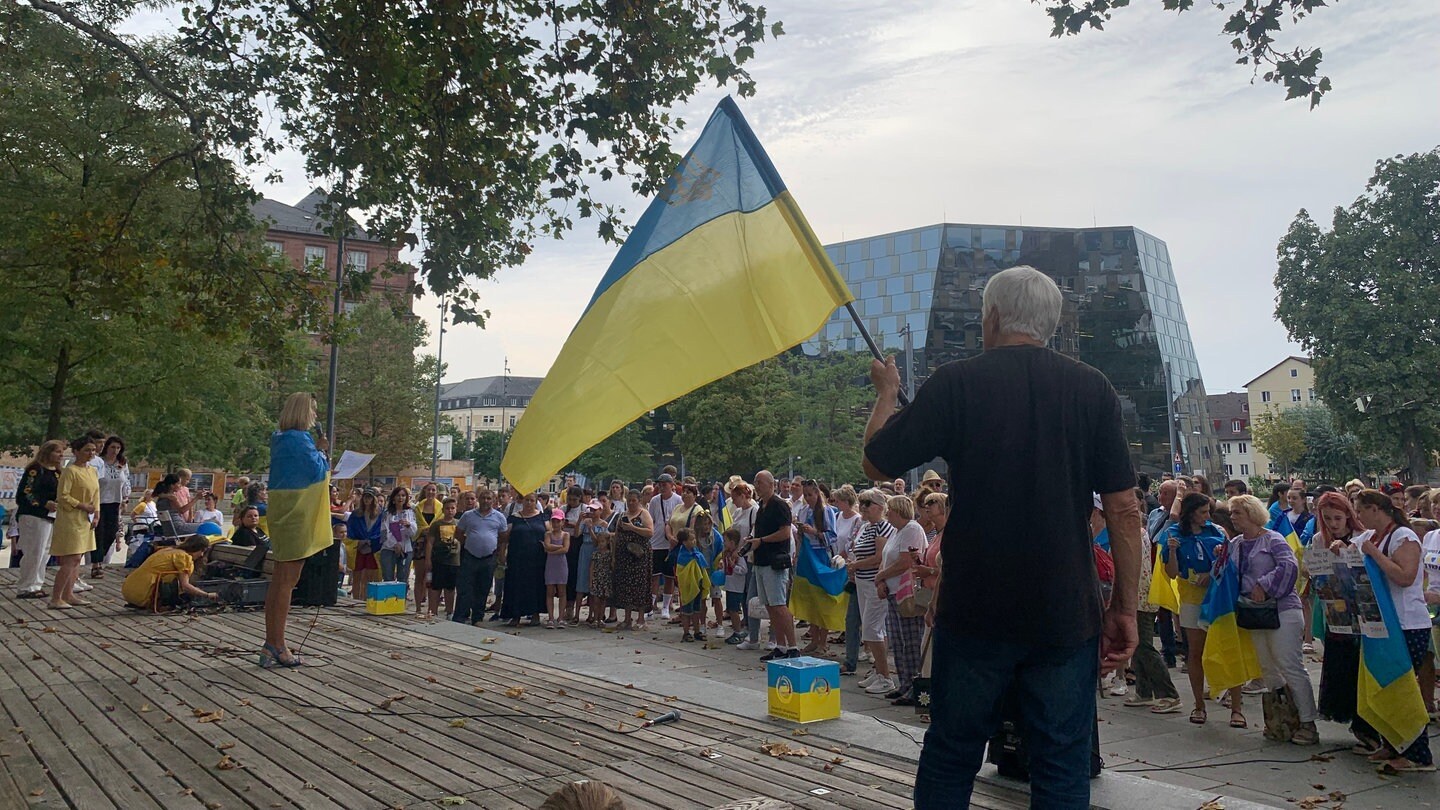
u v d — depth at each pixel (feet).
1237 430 384.06
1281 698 22.50
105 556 49.60
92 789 14.35
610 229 29.25
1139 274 220.43
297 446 24.88
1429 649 20.85
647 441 209.46
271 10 30.99
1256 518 22.93
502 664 26.05
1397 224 146.20
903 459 8.34
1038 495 7.83
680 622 43.91
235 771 15.39
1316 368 152.05
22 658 25.70
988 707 7.93
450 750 16.92
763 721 19.43
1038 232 222.48
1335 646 21.90
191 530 51.42
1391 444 143.23
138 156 51.62
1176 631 34.91
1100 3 24.79
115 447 48.49
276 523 24.94
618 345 13.79
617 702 21.24
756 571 33.83
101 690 21.65
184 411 73.56
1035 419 7.98
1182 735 23.27
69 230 34.83
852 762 16.38
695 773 15.58
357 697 21.34
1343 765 20.38
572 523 46.52
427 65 28.35
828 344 230.07
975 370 8.25
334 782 14.87
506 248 31.48
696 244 14.11
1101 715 25.75
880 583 26.89
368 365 174.19
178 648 27.50
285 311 36.24
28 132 51.03
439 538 42.55
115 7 39.91
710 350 13.51
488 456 368.89
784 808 13.70
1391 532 20.30
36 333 61.00
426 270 29.22
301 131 31.78
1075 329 220.23
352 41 28.04
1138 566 7.99
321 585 39.37
